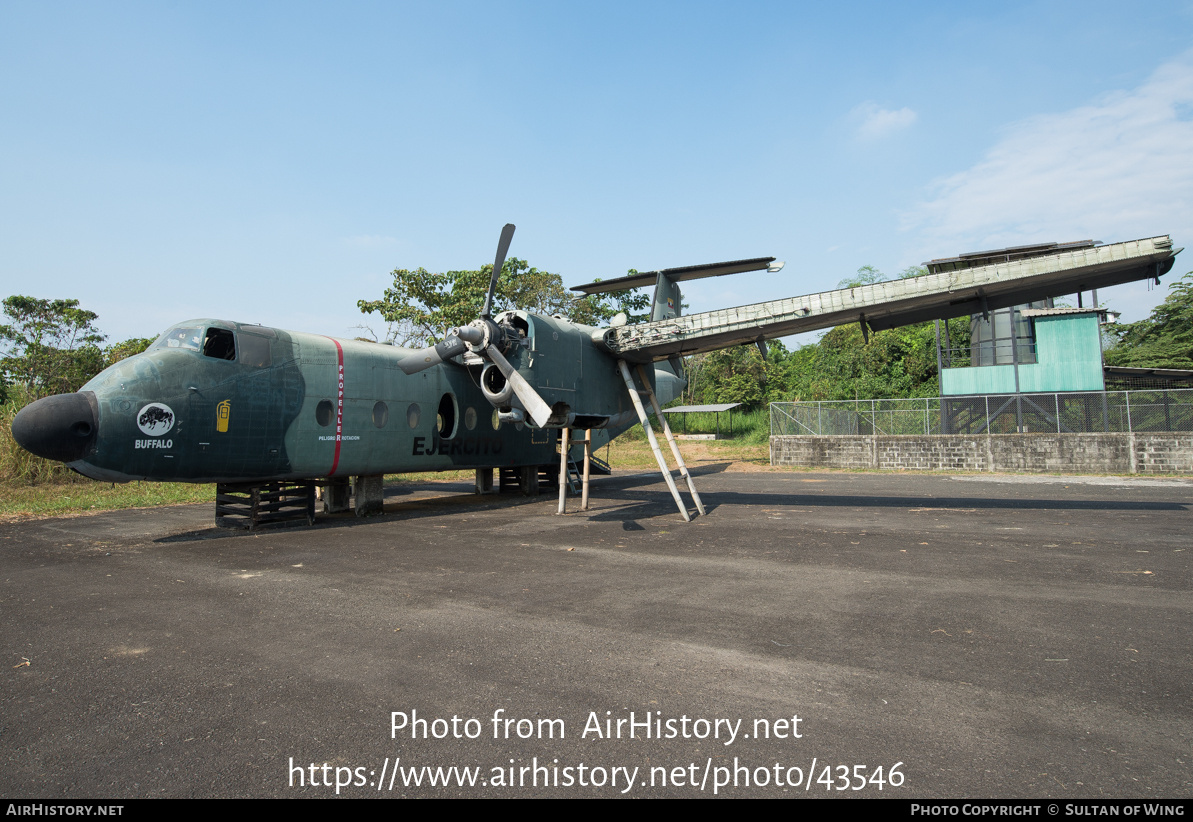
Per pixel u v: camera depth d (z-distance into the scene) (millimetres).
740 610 5891
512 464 16078
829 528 10617
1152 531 9922
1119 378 28672
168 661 4766
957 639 5051
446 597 6449
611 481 21047
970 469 22781
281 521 12266
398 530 11031
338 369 12023
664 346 12961
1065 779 3086
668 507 13961
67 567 8125
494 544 9477
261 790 3074
